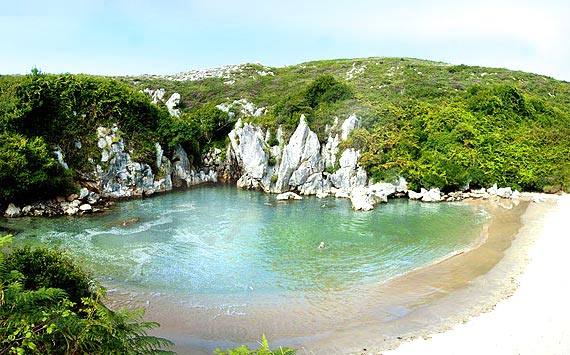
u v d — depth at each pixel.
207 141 77.56
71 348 10.36
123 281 30.66
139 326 14.00
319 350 22.02
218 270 33.22
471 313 25.67
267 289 29.94
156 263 34.34
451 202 58.22
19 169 47.28
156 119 68.12
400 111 70.00
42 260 20.83
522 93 85.38
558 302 26.33
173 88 99.88
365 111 69.00
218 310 26.59
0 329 9.47
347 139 65.25
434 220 48.38
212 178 74.81
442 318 25.19
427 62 114.94
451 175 61.66
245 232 43.34
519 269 32.78
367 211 52.75
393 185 60.62
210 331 24.03
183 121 72.31
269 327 24.56
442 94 80.94
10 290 10.38
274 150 68.50
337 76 101.38
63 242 38.75
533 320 24.05
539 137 72.25
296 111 70.62
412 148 64.38
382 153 63.69
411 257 36.47
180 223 46.22
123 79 107.25
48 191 51.00
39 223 44.97
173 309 26.61
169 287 29.88
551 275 31.02
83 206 50.34
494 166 65.00
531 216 50.06
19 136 51.09
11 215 47.19
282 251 37.84
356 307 27.16
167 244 39.12
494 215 50.69
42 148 51.00
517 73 105.25
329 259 36.00
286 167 64.38
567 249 37.06
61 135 57.19
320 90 74.88
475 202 58.16
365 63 111.88
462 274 32.31
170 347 22.22
